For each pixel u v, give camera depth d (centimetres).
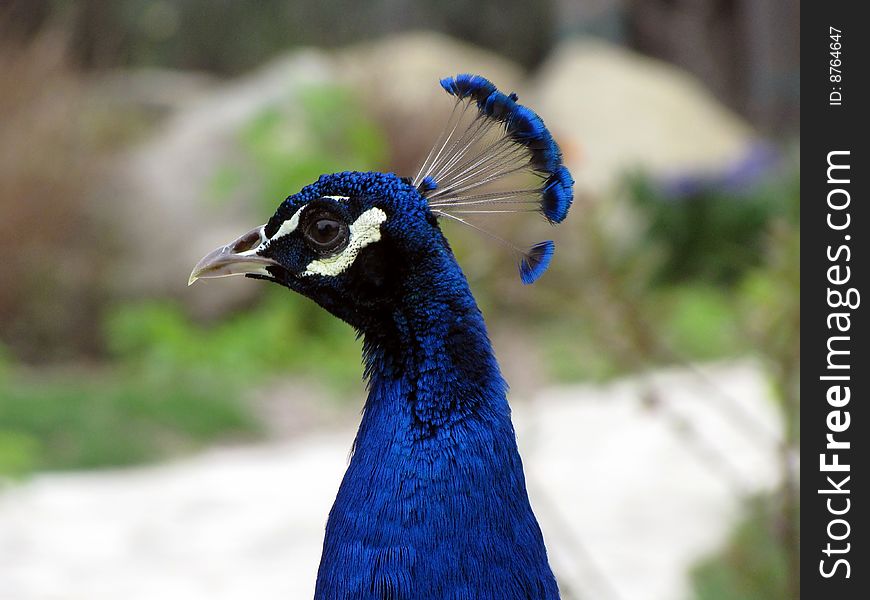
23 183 1852
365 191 403
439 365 389
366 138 1983
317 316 1872
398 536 376
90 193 1895
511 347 1581
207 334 1862
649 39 3434
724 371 1448
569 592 588
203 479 1297
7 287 1845
